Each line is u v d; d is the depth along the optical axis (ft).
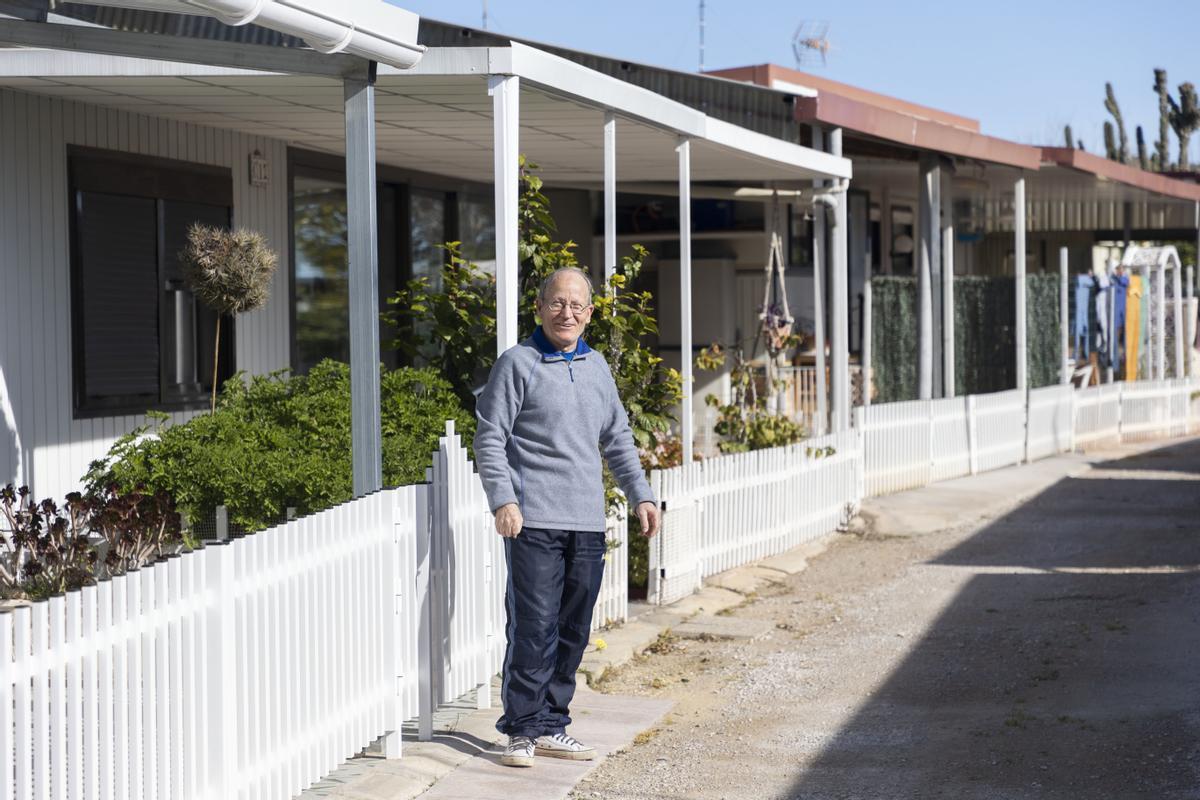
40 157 29.14
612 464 20.75
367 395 20.21
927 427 56.18
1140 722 22.26
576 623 20.35
